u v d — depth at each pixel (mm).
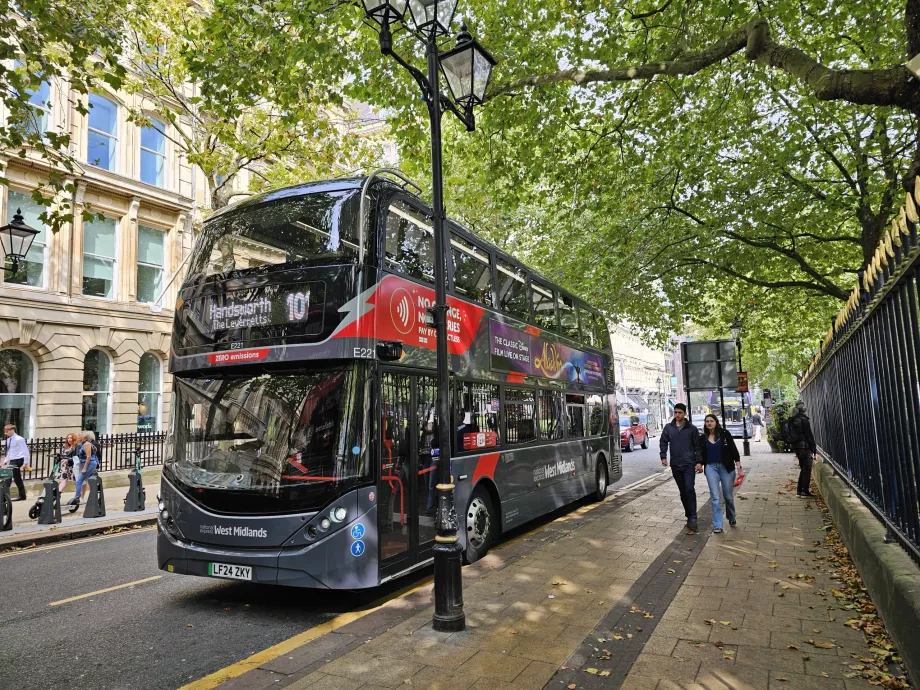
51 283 19156
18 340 18141
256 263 6785
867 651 4473
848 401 8023
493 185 14812
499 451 8969
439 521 5289
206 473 6367
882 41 12578
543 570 7031
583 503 13453
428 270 7594
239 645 5320
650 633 4996
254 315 6461
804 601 5652
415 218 7480
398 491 6535
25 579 7770
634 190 15242
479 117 13859
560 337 12133
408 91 12109
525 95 12633
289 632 5664
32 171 18609
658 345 20062
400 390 6773
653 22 11406
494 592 6172
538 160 13648
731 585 6258
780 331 23641
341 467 5910
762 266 16656
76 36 9375
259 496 6039
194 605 6566
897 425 5000
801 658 4367
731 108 14094
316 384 6168
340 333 6055
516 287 10359
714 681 4023
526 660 4469
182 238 23359
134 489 13258
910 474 4648
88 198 20281
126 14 13188
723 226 15023
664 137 14203
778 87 13953
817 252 15797
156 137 23078
